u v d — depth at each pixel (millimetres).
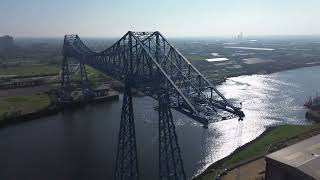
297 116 112500
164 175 57188
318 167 37344
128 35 57219
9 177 66312
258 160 68625
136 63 55781
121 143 66688
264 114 114438
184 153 77938
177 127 96375
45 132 97062
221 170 65062
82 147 83250
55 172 68750
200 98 50594
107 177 66500
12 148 83125
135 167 63750
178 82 54375
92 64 84000
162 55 59531
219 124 100188
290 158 39875
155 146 81375
